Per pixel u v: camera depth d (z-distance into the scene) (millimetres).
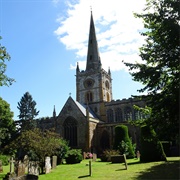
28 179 13977
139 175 17938
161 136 17938
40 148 27438
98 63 80438
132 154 41812
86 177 19016
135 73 18688
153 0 18062
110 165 28422
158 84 18062
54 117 67250
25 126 71438
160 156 29203
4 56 25359
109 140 60438
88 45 85562
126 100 69812
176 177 16062
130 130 57750
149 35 19797
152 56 18656
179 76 16250
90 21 88625
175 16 16188
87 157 49562
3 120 58031
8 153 45812
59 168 29609
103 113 72062
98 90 75625
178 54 16562
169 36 16094
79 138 60125
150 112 19906
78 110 62531
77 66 81688
